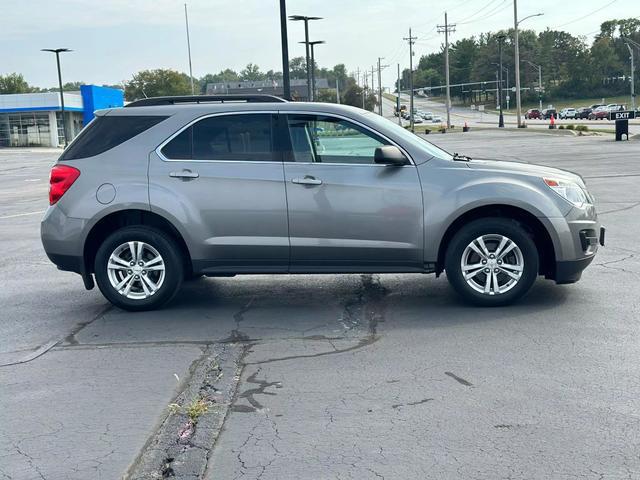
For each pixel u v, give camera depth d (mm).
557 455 4039
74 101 77812
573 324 6477
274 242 7074
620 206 13758
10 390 5312
